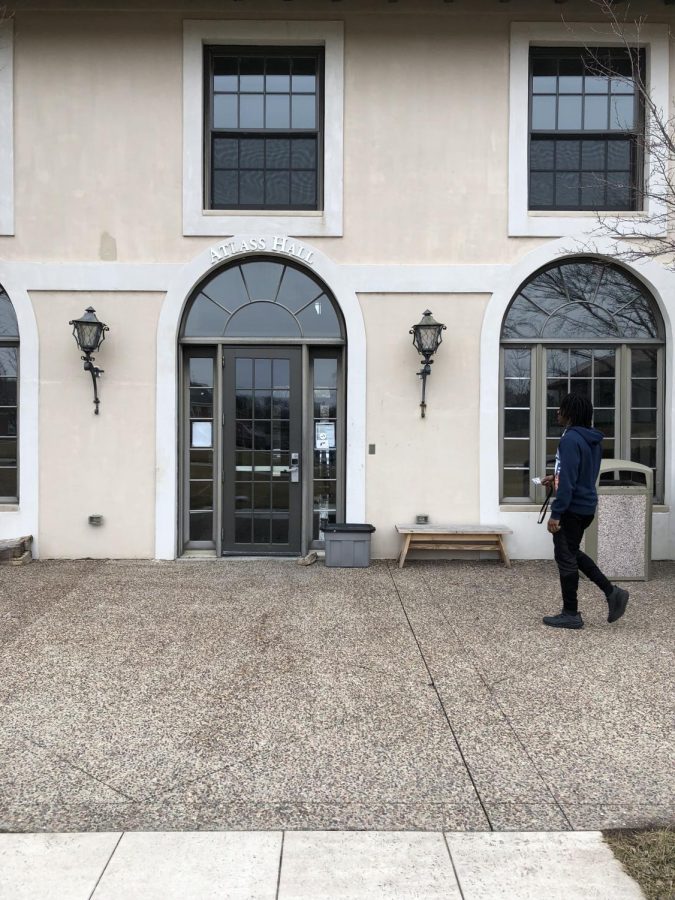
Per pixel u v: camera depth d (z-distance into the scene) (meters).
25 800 2.62
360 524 6.73
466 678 3.83
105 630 4.68
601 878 2.18
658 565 6.76
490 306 6.85
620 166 7.08
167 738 3.12
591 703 3.50
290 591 5.73
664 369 6.99
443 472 6.90
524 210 6.85
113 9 6.73
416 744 3.07
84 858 2.27
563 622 4.73
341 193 6.82
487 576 6.25
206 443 7.17
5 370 6.99
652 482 6.67
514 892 2.11
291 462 7.09
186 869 2.22
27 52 6.79
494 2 6.71
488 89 6.84
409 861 2.26
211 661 4.09
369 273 6.84
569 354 7.09
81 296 6.83
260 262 7.04
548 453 7.07
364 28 6.81
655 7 6.75
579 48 6.97
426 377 6.86
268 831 2.43
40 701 3.51
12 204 6.79
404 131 6.86
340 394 7.14
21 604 5.31
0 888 2.12
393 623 4.84
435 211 6.86
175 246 6.84
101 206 6.82
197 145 6.82
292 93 7.05
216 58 7.01
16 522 6.85
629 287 7.09
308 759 2.93
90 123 6.82
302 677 3.84
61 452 6.86
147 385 6.86
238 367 7.07
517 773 2.82
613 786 2.72
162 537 6.88
